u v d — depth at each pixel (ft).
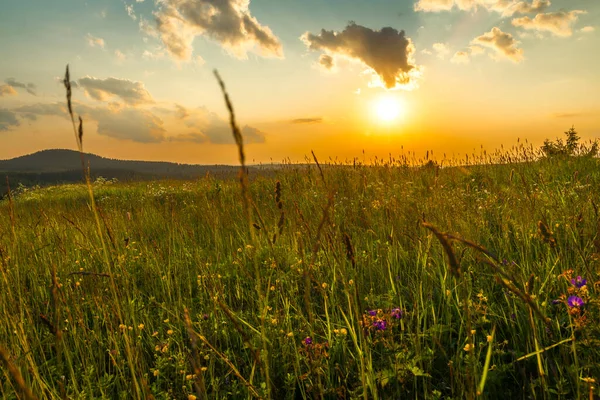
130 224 17.98
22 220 20.40
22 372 7.22
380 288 10.69
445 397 6.88
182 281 12.41
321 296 10.46
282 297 10.30
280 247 13.25
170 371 8.23
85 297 10.81
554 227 11.75
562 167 25.40
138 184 50.67
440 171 26.58
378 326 7.33
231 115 3.16
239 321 9.13
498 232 13.56
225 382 7.71
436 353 7.82
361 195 19.63
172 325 9.56
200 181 33.63
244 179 4.05
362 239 13.91
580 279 7.09
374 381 6.36
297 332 8.79
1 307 9.51
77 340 8.34
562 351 6.23
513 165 27.14
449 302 9.09
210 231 17.07
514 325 8.38
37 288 11.51
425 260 10.56
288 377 7.39
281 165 29.09
